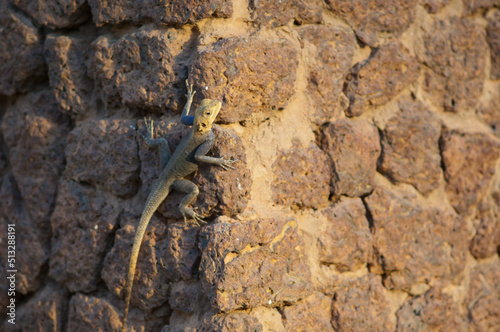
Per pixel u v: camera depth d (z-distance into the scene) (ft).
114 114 22.21
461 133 25.66
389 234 23.11
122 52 20.86
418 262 23.97
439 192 25.39
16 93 25.99
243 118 19.19
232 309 18.13
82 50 22.89
